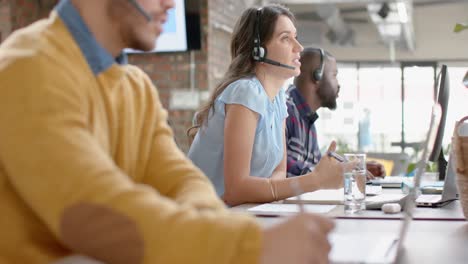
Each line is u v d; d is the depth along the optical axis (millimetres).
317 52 3201
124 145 1202
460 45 13539
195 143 2584
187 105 6371
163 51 6168
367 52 13922
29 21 6277
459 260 1075
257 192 2188
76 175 834
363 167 1815
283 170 2660
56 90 915
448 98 2252
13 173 869
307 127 3143
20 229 936
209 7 6367
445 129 2307
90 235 820
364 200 1818
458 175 1566
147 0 1137
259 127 2449
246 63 2582
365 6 13023
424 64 13562
